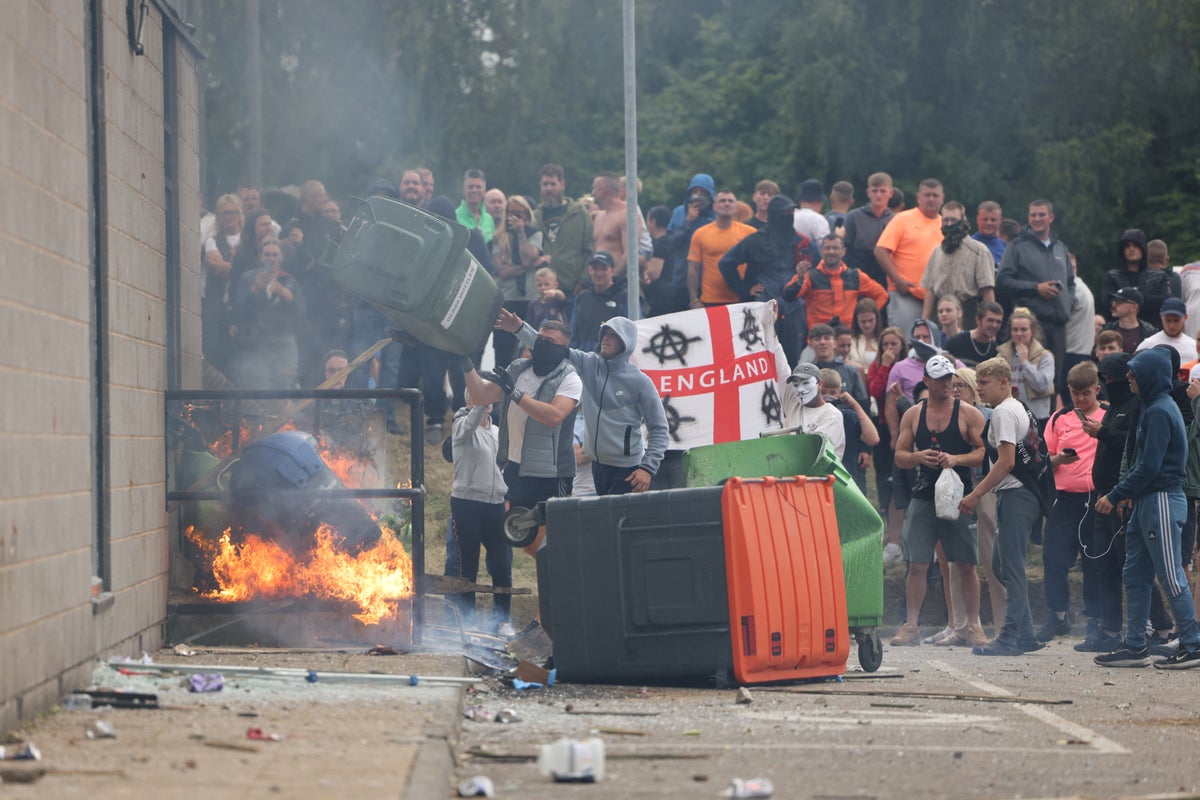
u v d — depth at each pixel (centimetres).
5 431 2448
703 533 3500
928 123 11738
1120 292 6081
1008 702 3409
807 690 3488
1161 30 11819
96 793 1977
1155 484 4338
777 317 5869
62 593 2781
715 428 5025
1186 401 4775
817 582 3650
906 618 5253
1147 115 12175
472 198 6488
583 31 13125
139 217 3547
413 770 2158
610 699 3312
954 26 11694
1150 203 12300
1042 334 5900
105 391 3203
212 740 2373
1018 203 11706
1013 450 4600
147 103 3662
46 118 2747
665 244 6469
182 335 4147
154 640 3628
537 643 3841
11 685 2455
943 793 2255
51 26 2797
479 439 4416
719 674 3491
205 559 3966
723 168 12319
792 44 11794
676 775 2373
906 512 5388
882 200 6488
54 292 2762
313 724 2580
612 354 4194
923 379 5288
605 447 4200
